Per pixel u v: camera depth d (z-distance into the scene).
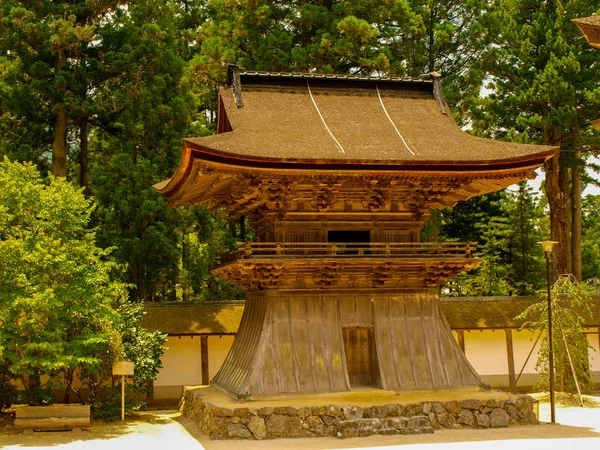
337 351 25.44
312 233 26.16
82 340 24.81
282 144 24.22
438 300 27.06
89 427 25.16
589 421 25.73
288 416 22.64
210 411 23.53
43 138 41.25
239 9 45.81
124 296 30.33
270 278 25.17
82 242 26.09
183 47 51.91
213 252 43.44
